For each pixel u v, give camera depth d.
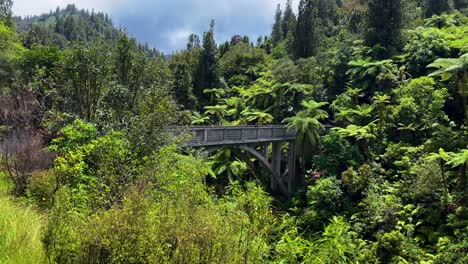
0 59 16.81
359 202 17.16
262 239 3.73
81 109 9.75
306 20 40.31
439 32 28.05
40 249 3.23
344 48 31.91
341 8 57.50
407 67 27.09
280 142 23.36
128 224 2.64
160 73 11.76
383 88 25.53
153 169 5.68
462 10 39.69
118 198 4.55
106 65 10.50
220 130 17.91
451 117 22.33
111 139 6.41
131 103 10.02
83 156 6.07
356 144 21.86
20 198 6.46
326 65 31.59
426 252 13.84
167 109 9.05
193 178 6.00
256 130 20.75
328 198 17.28
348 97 25.94
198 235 2.77
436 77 23.83
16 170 7.82
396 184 17.56
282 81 32.41
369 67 27.45
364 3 48.81
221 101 36.81
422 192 15.75
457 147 18.34
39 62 16.52
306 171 23.36
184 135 9.39
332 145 21.16
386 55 29.58
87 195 4.74
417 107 21.19
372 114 24.03
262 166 25.22
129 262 2.51
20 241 3.38
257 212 4.20
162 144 8.07
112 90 9.75
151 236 2.61
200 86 38.53
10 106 9.12
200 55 39.34
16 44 25.47
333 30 48.59
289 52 43.06
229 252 2.88
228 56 46.97
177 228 2.77
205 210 3.28
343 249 4.74
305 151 24.55
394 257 12.16
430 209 15.26
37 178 6.79
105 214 2.76
